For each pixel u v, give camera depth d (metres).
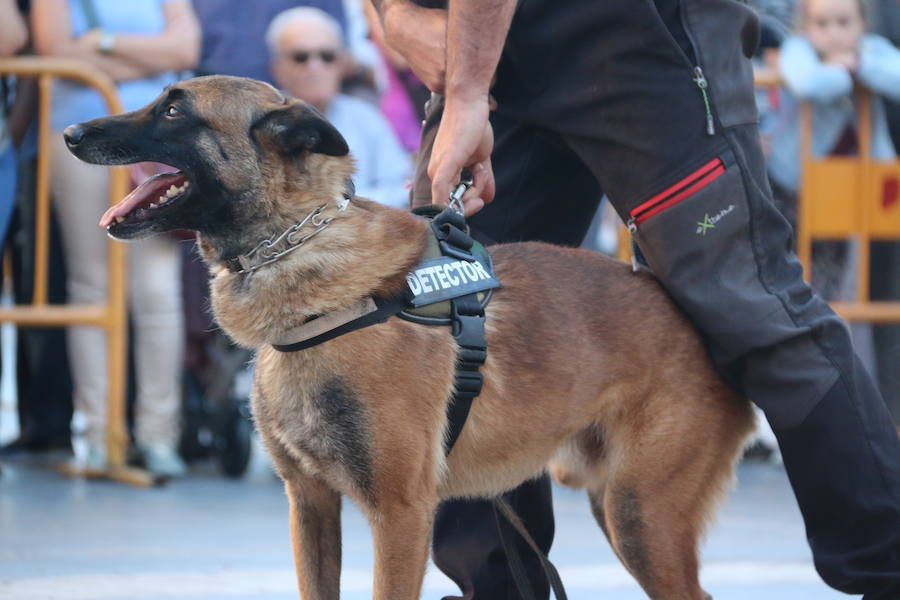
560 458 6.70
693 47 6.20
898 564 6.23
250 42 11.93
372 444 5.67
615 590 8.25
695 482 6.44
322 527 6.13
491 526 6.83
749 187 6.22
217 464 12.43
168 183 6.04
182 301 11.82
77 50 11.16
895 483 6.20
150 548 9.05
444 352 5.84
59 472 11.69
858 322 12.27
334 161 5.92
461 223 6.20
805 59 11.93
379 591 5.75
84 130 5.88
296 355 5.73
